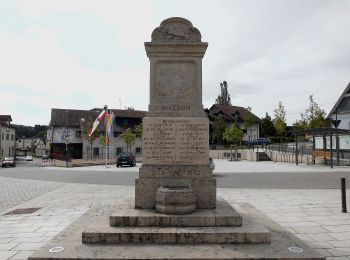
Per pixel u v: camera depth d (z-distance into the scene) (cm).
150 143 727
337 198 1169
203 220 614
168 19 755
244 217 689
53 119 5612
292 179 1850
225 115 6788
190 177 709
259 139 5819
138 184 704
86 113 5928
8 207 1102
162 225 614
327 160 2956
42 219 887
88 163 4134
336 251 593
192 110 745
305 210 956
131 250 533
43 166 4369
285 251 529
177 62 756
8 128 6925
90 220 732
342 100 4138
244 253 519
